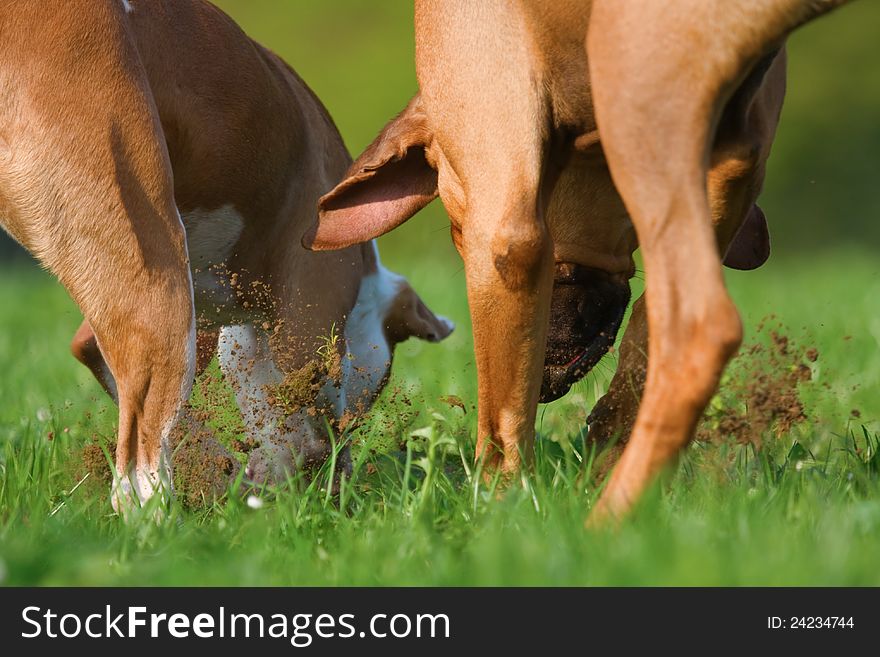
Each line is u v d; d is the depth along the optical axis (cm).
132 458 893
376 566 700
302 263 1091
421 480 961
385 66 6638
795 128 6297
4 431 1141
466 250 849
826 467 877
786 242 6212
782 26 663
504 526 740
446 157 865
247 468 1027
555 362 1005
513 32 815
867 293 2180
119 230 872
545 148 828
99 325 885
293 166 1084
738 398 925
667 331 680
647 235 691
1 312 2275
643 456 684
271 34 6912
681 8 674
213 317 1108
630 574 625
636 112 687
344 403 1117
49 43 861
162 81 975
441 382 1416
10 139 862
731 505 738
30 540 733
